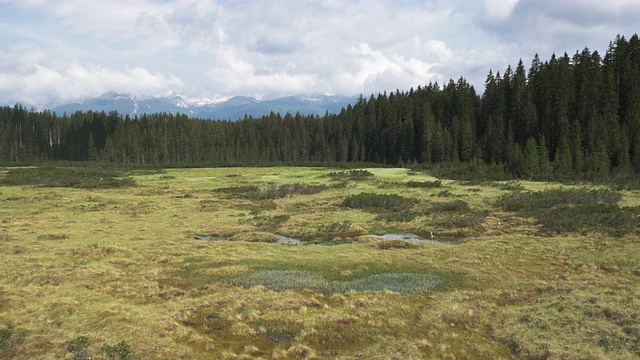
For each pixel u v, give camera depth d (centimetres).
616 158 8350
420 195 6369
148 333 1681
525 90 11938
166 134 17238
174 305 2052
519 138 11100
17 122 18825
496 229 3956
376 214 4994
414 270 2653
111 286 2319
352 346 1661
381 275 2558
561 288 2200
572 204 4919
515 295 2162
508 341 1686
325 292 2291
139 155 15500
